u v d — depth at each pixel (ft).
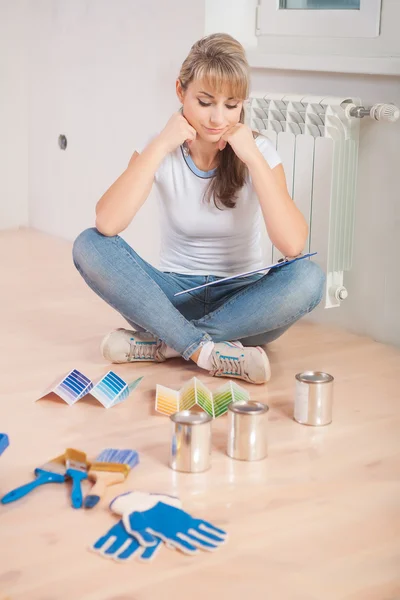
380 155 7.64
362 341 7.92
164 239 7.20
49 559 4.09
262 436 5.23
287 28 8.55
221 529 4.36
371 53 7.82
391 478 5.03
